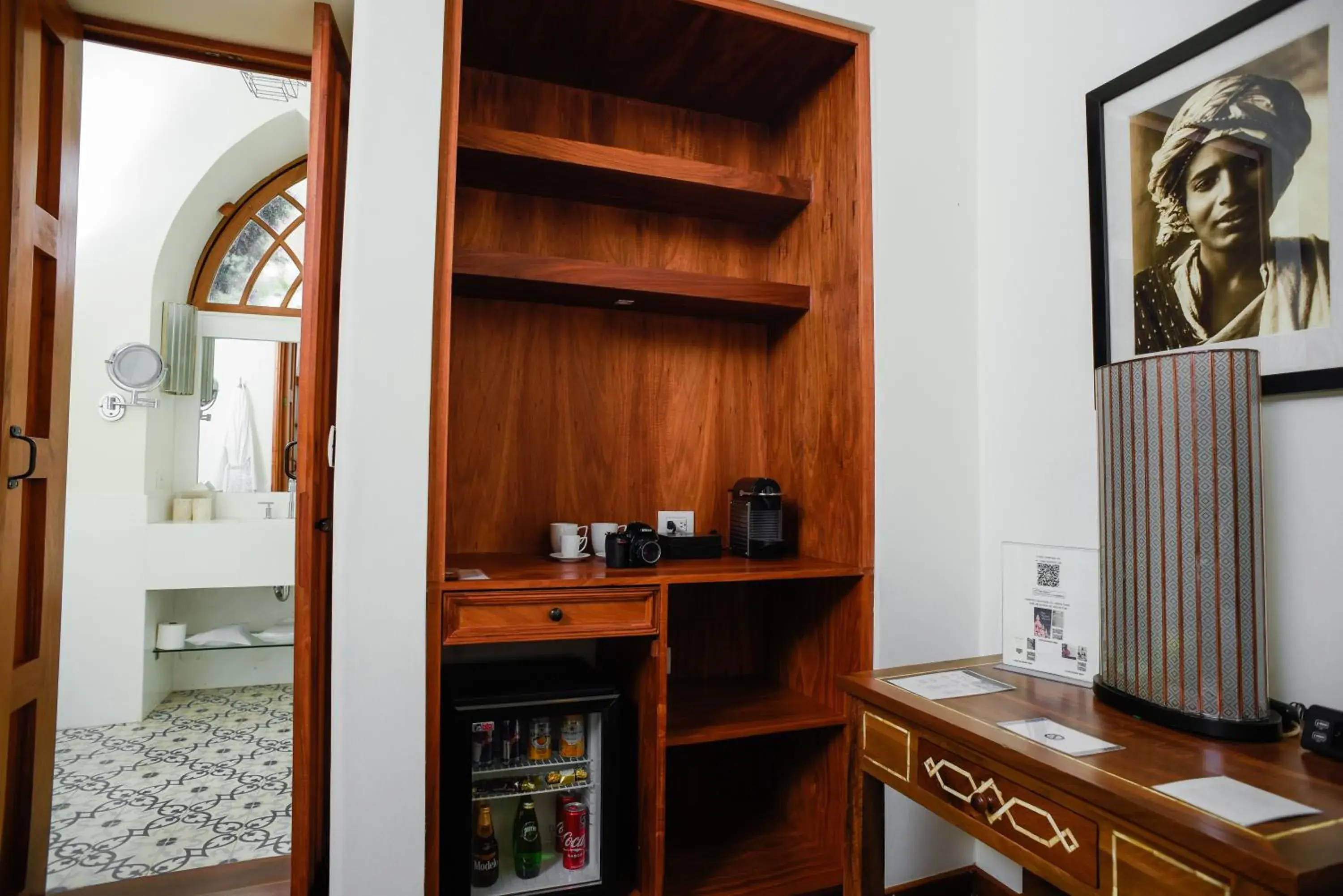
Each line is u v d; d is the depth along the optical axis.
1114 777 1.03
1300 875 0.77
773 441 2.44
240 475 4.00
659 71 2.21
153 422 3.65
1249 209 1.46
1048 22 1.96
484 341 2.17
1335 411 1.34
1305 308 1.36
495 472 2.17
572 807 1.89
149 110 3.61
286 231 4.16
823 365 2.18
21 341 1.67
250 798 2.64
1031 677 1.54
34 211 1.72
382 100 1.59
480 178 2.08
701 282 2.10
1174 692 1.23
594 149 1.98
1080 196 1.86
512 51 2.11
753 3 1.93
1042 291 1.95
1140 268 1.69
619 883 1.91
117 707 3.45
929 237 2.10
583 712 1.82
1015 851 1.15
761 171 2.51
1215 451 1.21
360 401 1.55
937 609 2.05
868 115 2.05
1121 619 1.33
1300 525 1.39
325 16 1.85
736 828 2.24
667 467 2.35
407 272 1.59
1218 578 1.20
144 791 2.71
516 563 1.98
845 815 1.55
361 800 1.51
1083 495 1.83
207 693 3.93
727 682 2.36
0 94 1.59
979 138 2.17
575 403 2.26
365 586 1.54
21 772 1.74
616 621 1.78
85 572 3.44
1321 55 1.34
